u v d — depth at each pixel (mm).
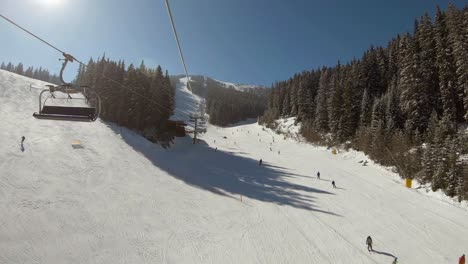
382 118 55906
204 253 22125
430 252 22234
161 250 22406
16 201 26266
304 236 24859
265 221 27875
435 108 50344
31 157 36062
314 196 35094
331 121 73500
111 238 23531
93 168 37938
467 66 43094
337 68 106312
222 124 152625
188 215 28906
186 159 55500
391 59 74312
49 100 59156
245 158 60906
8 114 49750
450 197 33062
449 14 50438
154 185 36688
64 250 21312
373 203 32625
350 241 23969
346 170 48406
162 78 74438
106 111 62000
